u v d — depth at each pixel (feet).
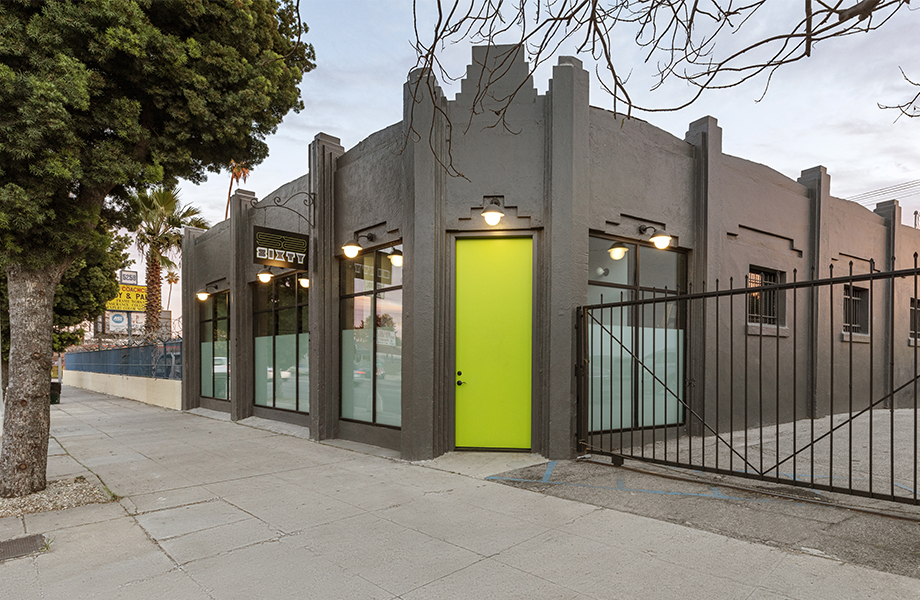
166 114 23.00
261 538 15.56
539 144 26.07
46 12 18.26
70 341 73.05
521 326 26.16
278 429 37.11
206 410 50.39
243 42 24.67
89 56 19.67
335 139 34.27
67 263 21.66
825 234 38.65
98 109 20.40
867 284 42.91
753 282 34.88
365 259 31.91
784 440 28.96
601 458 24.75
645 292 29.66
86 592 12.16
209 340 52.03
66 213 20.40
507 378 26.14
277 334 41.22
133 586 12.45
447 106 26.40
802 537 14.66
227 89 24.07
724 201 32.27
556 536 15.31
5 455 20.11
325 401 32.68
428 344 25.45
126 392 72.95
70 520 17.44
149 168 21.52
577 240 25.21
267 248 32.40
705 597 11.42
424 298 25.50
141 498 20.03
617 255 28.53
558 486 20.52
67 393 86.94
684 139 32.58
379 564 13.55
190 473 24.12
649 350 29.53
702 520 16.34
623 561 13.42
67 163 18.43
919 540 14.26
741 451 26.27
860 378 41.52
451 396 26.16
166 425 41.34
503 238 26.43
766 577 12.28
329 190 33.60
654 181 29.50
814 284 16.52
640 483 20.70
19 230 18.61
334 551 14.47
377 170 30.04
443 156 26.23
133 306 129.90
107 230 27.66
